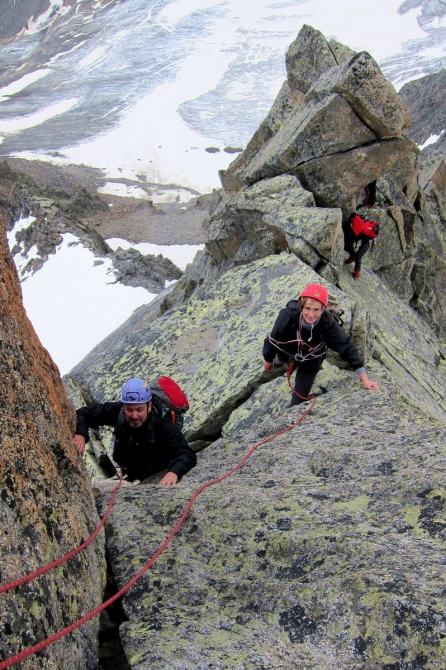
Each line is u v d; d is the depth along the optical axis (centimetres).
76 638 373
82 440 616
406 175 1945
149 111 18675
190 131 17162
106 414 662
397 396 858
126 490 594
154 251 7869
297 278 1110
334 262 1380
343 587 388
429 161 3534
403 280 1855
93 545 448
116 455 695
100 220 8806
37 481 387
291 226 1367
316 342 809
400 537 442
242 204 1504
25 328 452
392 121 1541
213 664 355
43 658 323
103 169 14312
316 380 890
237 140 16450
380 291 1631
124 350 1137
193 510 527
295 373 927
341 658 352
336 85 1530
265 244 1438
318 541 451
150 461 681
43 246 4694
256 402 901
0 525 334
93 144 16100
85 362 2389
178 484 631
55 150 15512
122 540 491
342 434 665
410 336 1491
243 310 1103
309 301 785
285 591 403
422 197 2292
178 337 1111
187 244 8050
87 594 399
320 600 382
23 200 5366
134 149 15675
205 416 933
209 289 1181
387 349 1261
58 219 4956
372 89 1518
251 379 938
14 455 367
